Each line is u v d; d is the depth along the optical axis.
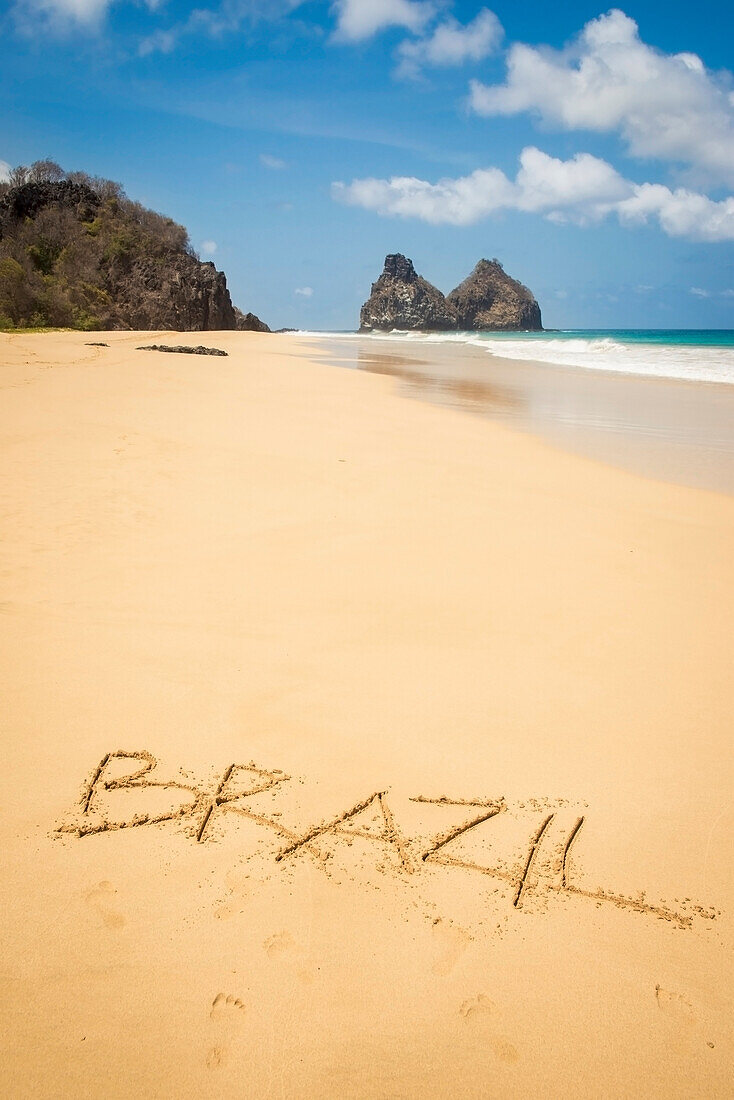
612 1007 2.82
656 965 3.00
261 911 3.18
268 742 4.31
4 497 8.38
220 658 5.18
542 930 3.14
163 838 3.58
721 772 4.16
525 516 8.70
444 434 13.72
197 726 4.42
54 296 57.66
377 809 3.84
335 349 50.91
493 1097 2.51
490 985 2.89
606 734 4.48
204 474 9.75
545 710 4.70
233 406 15.40
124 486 9.02
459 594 6.39
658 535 8.16
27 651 5.14
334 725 4.48
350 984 2.86
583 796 3.96
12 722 4.37
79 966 2.88
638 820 3.80
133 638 5.40
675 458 12.38
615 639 5.67
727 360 34.09
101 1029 2.65
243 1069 2.54
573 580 6.80
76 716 4.46
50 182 73.19
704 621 6.02
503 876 3.43
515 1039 2.69
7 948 2.95
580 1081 2.57
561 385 24.23
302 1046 2.62
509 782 4.05
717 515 8.96
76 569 6.55
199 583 6.39
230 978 2.86
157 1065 2.54
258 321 101.69
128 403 14.69
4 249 61.31
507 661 5.29
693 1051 2.69
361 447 11.93
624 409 18.23
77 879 3.31
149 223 76.56
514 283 179.00
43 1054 2.56
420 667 5.17
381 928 3.12
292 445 11.73
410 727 4.49
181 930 3.06
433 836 3.66
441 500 9.18
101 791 3.87
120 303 68.25
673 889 3.38
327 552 7.24
